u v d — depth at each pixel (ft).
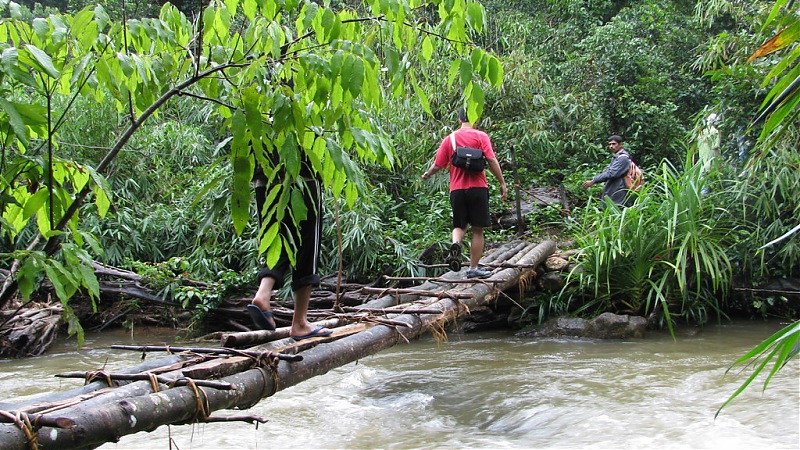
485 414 15.43
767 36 28.30
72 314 7.42
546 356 21.39
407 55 8.88
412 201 33.27
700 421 13.80
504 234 31.48
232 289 27.27
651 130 38.11
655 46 43.29
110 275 27.25
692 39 43.91
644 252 24.71
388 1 8.38
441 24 9.09
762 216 27.53
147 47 8.79
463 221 21.81
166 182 31.63
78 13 7.55
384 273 28.02
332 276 28.04
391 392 17.58
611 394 16.33
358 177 8.17
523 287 24.61
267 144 8.16
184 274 27.43
